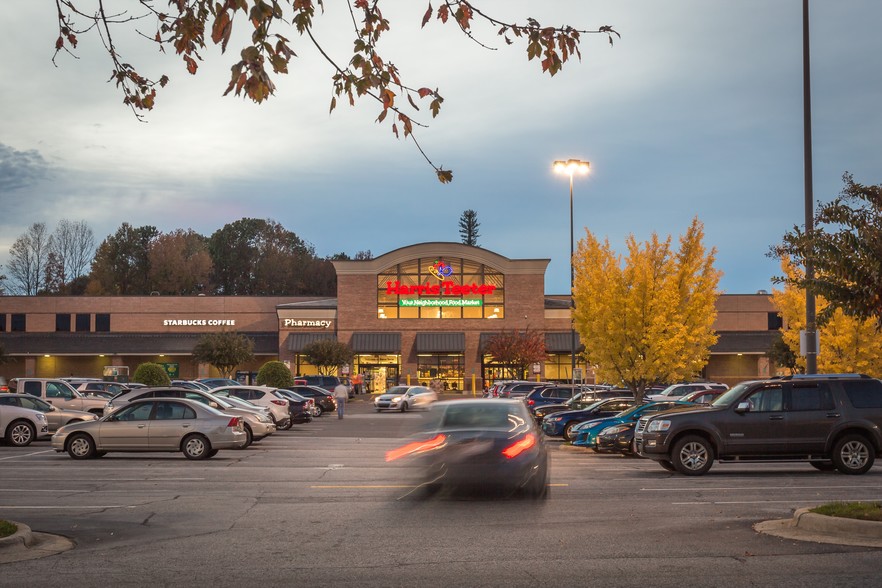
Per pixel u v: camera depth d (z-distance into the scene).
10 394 29.27
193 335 77.31
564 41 7.05
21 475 18.88
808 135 21.92
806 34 22.20
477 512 13.14
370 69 7.02
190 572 8.93
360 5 6.84
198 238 129.38
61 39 7.35
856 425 18.47
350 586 8.20
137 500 14.77
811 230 13.07
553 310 74.00
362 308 74.12
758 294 77.00
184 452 22.86
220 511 13.43
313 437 32.47
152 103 8.01
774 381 18.83
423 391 56.03
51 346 75.50
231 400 29.34
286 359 74.12
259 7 6.30
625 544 10.32
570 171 43.47
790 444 18.45
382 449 26.48
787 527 11.45
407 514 12.96
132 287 118.25
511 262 74.00
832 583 8.14
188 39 7.04
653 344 32.38
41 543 10.81
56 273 102.81
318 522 12.24
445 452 14.21
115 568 9.18
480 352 73.94
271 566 9.18
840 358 28.88
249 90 6.48
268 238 133.25
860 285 12.19
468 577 8.55
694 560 9.31
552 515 12.79
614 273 34.28
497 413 15.05
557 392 41.44
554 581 8.34
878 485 16.44
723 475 18.69
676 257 34.38
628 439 24.02
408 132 7.38
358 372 74.38
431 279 74.25
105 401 34.97
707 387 36.91
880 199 12.43
